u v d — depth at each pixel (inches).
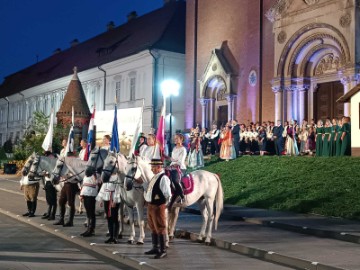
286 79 1149.1
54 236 517.0
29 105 2699.3
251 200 721.0
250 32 1289.4
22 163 1492.4
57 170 561.0
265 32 1242.6
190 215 653.9
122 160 454.6
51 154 661.3
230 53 1363.2
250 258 407.2
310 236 488.4
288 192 700.0
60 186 599.5
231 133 987.3
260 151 1010.7
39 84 2480.3
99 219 632.4
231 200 749.9
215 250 440.8
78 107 1327.5
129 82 1772.9
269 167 846.5
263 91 1235.2
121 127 589.9
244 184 808.3
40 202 834.8
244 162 925.2
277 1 1171.9
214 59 1384.1
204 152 1127.6
